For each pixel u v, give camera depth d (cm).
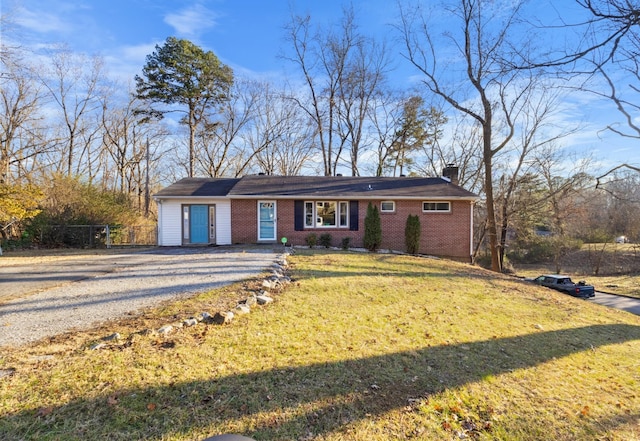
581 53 361
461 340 492
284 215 1586
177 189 1633
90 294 622
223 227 1579
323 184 1723
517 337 536
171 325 440
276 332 451
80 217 1573
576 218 2588
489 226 1725
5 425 244
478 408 328
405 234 1570
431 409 315
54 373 314
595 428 317
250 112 2930
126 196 2264
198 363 350
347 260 1099
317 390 324
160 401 284
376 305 622
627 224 2805
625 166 602
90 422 253
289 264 972
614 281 2217
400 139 2803
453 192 1636
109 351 364
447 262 1314
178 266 924
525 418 321
